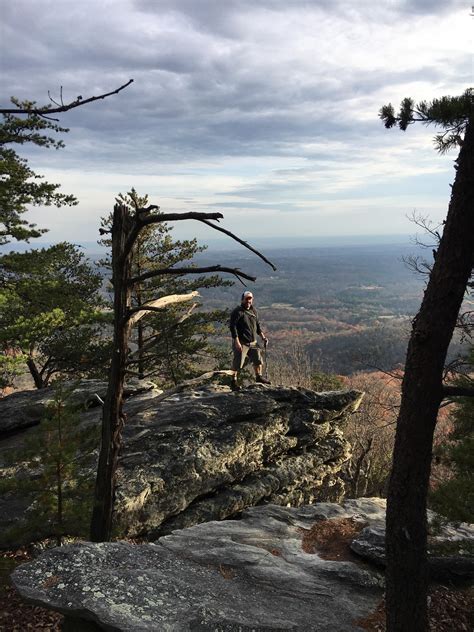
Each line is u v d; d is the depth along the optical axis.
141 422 10.67
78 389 12.02
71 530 6.86
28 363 16.88
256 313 12.16
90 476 8.39
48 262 15.08
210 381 16.33
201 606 5.35
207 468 9.77
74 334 17.44
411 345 4.88
